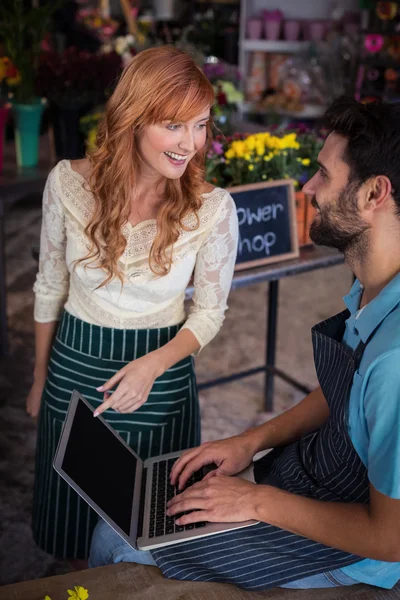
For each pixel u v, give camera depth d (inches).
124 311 78.5
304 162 115.2
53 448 83.8
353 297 61.9
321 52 254.1
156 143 69.1
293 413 72.2
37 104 152.1
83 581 60.4
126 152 71.8
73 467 60.9
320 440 63.1
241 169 113.0
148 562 63.1
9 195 146.0
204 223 77.4
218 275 80.4
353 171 52.8
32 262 208.7
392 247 54.4
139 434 81.4
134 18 275.9
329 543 55.7
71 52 153.3
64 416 82.1
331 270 212.7
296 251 113.2
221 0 282.7
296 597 60.2
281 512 58.0
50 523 85.7
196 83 67.4
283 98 256.4
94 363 80.2
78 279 78.9
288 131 124.8
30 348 161.8
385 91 248.1
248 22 268.7
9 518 108.8
